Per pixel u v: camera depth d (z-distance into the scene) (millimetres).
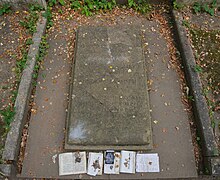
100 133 4102
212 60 4746
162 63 4910
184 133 4266
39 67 4824
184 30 5043
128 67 4688
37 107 4461
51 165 4027
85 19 5438
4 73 4609
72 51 5027
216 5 5355
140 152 4090
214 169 3795
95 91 4438
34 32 4996
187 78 4645
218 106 4332
